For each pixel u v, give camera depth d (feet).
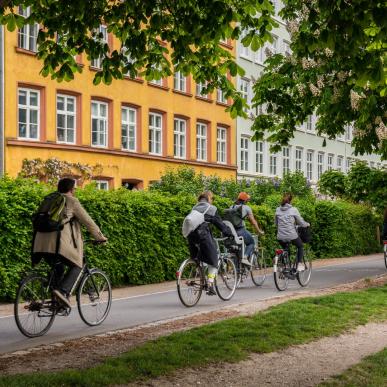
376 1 27.68
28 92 104.94
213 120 150.10
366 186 119.14
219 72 43.88
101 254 60.70
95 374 25.45
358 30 28.27
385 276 73.56
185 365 28.32
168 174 107.76
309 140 197.06
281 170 180.24
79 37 40.91
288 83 63.57
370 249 127.85
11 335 36.73
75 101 113.91
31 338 35.78
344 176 126.52
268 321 39.14
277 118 69.00
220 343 32.68
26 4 39.75
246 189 107.96
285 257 60.70
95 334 36.32
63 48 41.75
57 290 37.01
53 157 106.52
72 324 40.45
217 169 150.71
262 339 34.30
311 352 32.60
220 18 36.76
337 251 114.83
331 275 77.66
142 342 33.50
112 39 119.34
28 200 53.06
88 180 110.93
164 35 40.55
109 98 119.85
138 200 65.51
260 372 28.35
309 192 119.75
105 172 117.80
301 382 27.02
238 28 37.37
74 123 113.70
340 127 62.90
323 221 111.96
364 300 49.19
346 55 29.40
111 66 42.47
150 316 43.98
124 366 27.27
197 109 144.56
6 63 99.81
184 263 48.44
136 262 64.90
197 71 44.47
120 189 65.51
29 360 29.09
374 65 29.35
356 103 47.21
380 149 59.88
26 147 102.68
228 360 29.71
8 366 27.91
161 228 68.85
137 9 38.91
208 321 40.81
